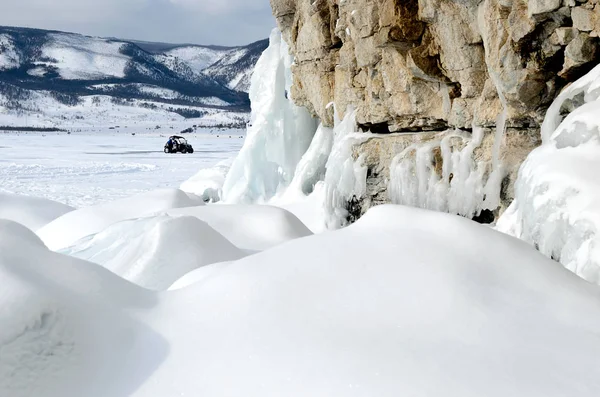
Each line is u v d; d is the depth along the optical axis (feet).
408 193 26.02
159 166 97.19
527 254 8.97
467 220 9.64
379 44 24.88
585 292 8.23
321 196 35.63
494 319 7.35
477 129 22.58
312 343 6.81
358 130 30.81
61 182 70.69
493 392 6.00
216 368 6.57
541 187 14.19
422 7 22.71
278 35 43.37
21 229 8.47
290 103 42.83
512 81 19.03
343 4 30.14
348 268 8.30
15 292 6.63
